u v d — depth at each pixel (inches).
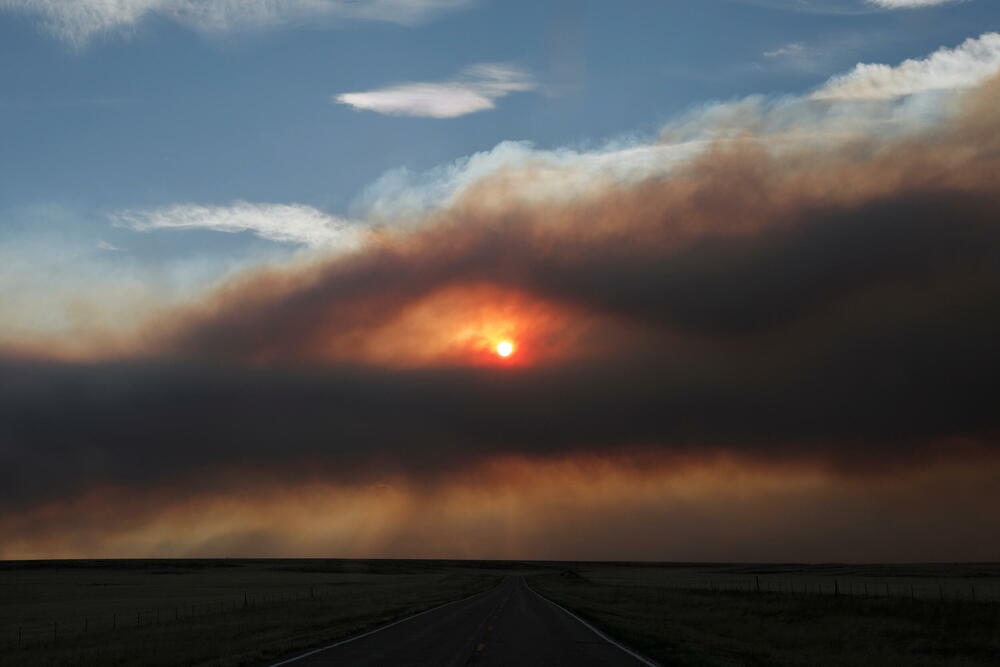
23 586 5275.6
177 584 5625.0
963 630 1365.7
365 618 1633.9
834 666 878.4
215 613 2091.5
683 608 2148.1
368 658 904.9
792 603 2086.6
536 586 4281.5
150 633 1430.9
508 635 1229.1
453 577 7130.9
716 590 3526.1
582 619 1617.9
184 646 1069.8
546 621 1555.1
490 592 3334.2
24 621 2314.2
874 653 1076.5
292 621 1581.0
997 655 1087.0
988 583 4975.4
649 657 927.0
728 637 1341.0
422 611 1913.1
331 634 1214.3
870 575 7022.6
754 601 2258.9
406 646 1048.8
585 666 838.5
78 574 7559.1
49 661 948.0
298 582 5930.1
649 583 5290.4
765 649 1079.0
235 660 868.6
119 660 924.6
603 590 3666.3
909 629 1413.6
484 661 878.4
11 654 1131.9
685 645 1071.0
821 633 1390.3
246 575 7613.2
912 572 7682.1
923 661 977.5
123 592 4404.5
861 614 1734.7
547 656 930.7
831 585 4746.6
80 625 2075.5
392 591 3612.2
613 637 1195.9
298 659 893.2
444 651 983.6
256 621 1620.3
